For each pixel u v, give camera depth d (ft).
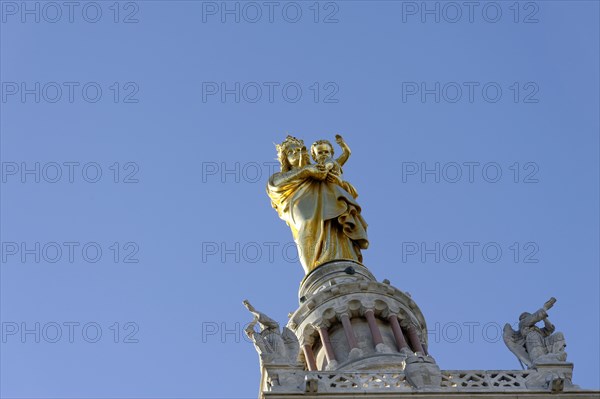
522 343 613.93
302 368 590.14
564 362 593.01
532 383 583.99
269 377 582.76
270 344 603.26
